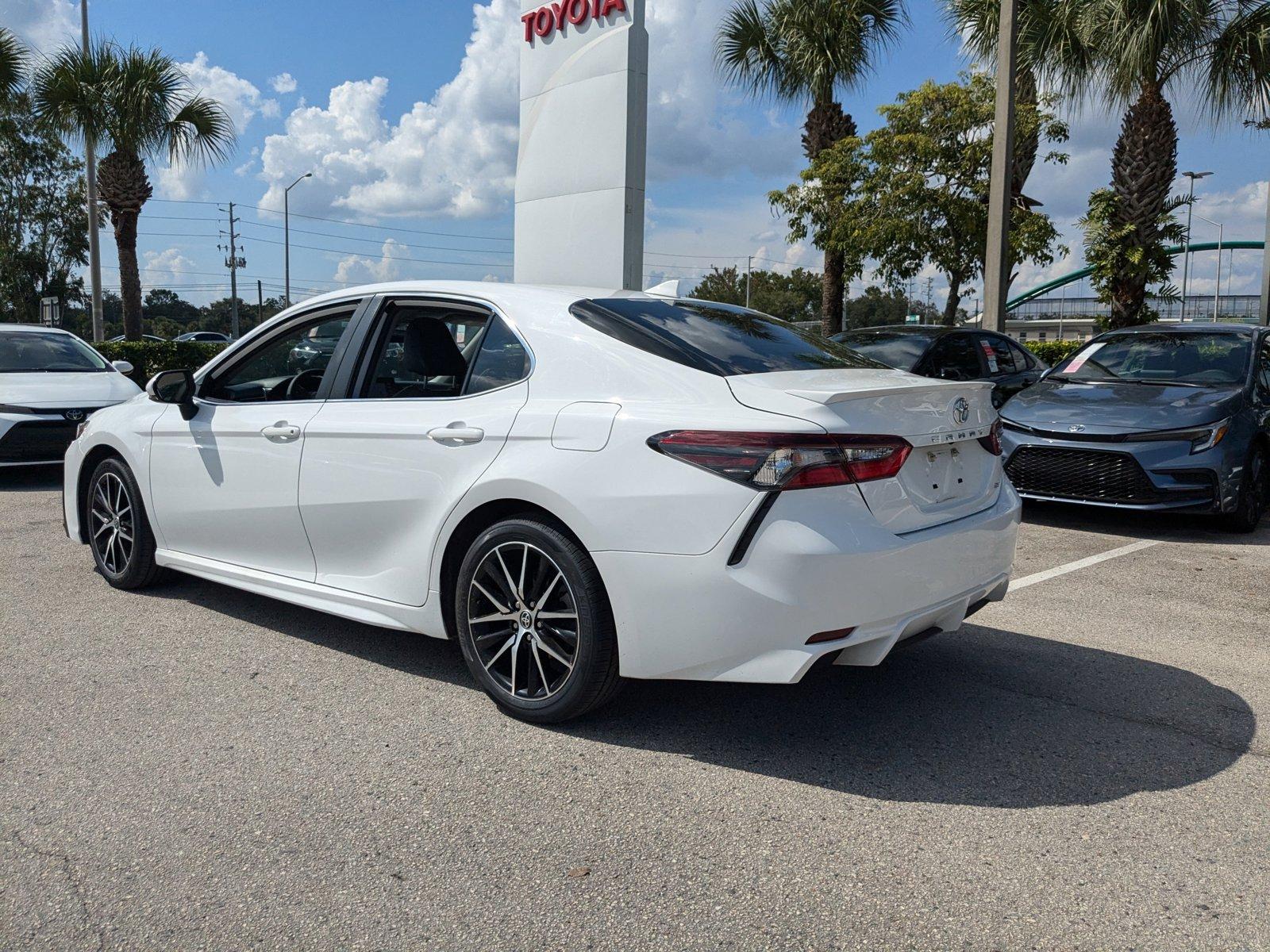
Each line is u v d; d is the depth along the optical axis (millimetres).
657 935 2098
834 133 18547
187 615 4465
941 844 2508
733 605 2748
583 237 12469
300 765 2920
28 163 42344
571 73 12438
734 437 2760
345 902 2207
